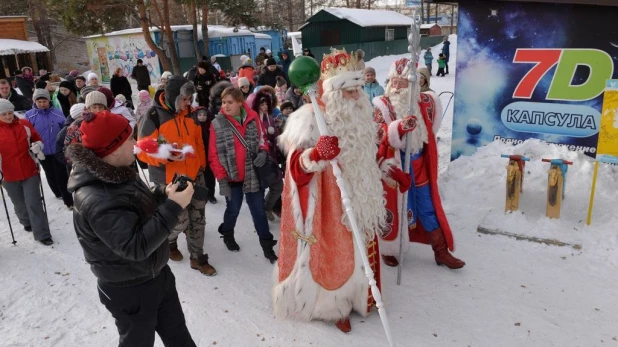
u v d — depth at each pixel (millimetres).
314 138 3031
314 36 29016
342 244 3178
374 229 3299
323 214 3184
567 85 5465
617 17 5039
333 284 3217
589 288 3646
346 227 3166
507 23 5641
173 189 2139
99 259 2137
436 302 3590
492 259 4164
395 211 3904
